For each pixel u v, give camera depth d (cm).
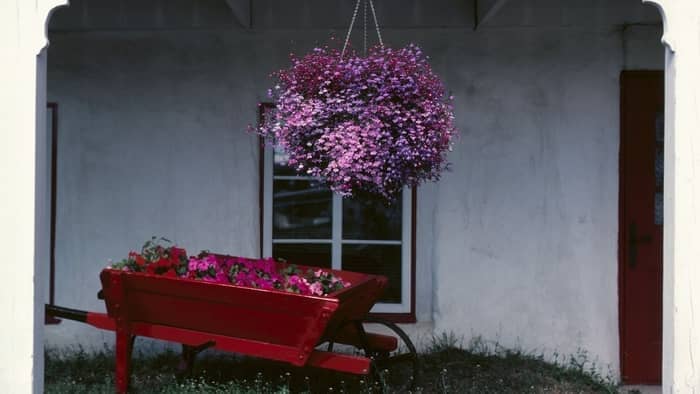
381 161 357
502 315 545
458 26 543
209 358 537
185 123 553
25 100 333
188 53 552
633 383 539
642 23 535
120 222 554
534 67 544
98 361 529
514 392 473
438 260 546
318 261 566
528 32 543
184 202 553
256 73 551
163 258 445
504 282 545
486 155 545
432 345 547
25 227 332
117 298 434
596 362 539
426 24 544
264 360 531
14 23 333
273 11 545
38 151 336
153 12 546
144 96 553
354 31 547
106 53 552
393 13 545
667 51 341
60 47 552
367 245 564
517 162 545
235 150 552
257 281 420
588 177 541
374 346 476
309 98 372
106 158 554
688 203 335
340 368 418
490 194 546
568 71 542
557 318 543
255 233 552
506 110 545
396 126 362
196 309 427
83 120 554
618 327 541
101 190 554
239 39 551
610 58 539
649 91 540
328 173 368
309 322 406
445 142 378
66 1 335
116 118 554
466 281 546
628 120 540
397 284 561
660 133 540
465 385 481
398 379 491
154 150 553
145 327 444
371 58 368
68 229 554
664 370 346
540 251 544
